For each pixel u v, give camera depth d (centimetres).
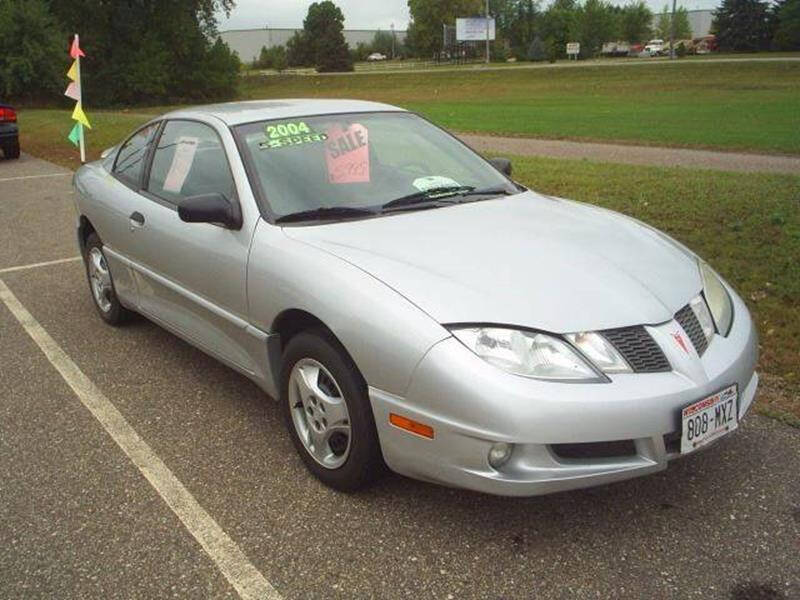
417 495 323
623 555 282
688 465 342
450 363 269
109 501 327
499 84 5422
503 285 293
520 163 1216
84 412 412
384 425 292
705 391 283
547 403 261
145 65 4938
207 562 285
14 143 1582
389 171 399
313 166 387
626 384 271
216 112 434
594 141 1739
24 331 543
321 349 312
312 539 296
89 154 1608
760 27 8000
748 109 2647
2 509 323
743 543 287
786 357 450
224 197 365
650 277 315
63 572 282
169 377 455
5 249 796
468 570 276
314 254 326
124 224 471
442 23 10500
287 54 11212
